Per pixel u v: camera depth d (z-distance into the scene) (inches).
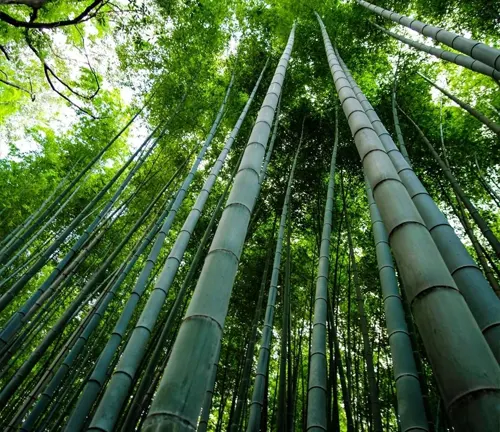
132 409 128.5
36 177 355.6
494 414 39.8
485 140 262.1
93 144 354.6
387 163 78.6
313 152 280.2
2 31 264.7
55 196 343.9
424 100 283.0
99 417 107.5
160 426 46.1
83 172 248.8
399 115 270.4
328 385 154.7
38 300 176.6
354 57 282.2
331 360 147.0
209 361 54.6
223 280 64.9
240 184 86.5
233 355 265.9
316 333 129.8
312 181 278.1
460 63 147.1
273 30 287.9
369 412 197.6
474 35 259.0
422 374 121.3
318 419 105.6
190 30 267.0
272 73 286.8
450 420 43.3
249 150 97.8
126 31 225.6
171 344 204.7
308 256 291.0
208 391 149.3
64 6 257.9
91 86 326.0
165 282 146.6
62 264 185.9
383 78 295.6
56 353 233.1
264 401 150.9
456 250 83.7
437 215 93.3
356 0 260.4
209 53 280.4
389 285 123.6
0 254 226.8
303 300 273.6
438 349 47.6
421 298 53.2
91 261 297.6
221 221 78.0
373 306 258.1
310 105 283.3
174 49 269.9
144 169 324.8
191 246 284.0
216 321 59.1
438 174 258.7
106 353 139.6
